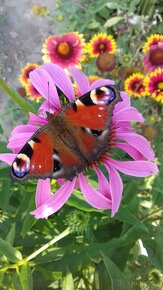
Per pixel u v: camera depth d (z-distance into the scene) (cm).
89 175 18
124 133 15
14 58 41
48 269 19
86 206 17
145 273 20
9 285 18
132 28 37
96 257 19
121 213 18
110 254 19
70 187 15
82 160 14
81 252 19
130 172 15
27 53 41
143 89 29
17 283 17
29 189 17
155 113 34
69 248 19
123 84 32
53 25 41
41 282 20
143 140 15
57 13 39
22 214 19
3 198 19
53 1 42
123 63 33
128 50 37
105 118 13
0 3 42
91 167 15
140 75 29
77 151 14
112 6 37
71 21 39
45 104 15
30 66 31
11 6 42
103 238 21
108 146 15
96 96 13
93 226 21
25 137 14
